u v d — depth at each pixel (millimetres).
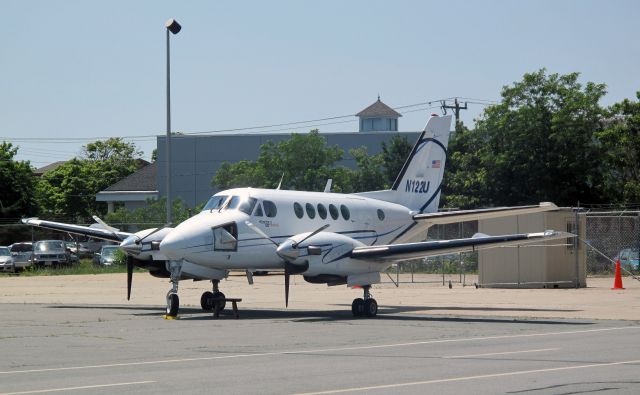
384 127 138500
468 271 63438
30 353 20844
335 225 36219
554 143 75750
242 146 113750
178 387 15555
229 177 89062
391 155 90750
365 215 37656
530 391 14805
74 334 25484
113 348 21859
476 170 81375
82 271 69375
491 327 27266
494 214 35094
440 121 42281
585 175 74750
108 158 158250
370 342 23078
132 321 29969
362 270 32750
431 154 42000
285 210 34312
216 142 114625
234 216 32719
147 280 60438
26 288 51219
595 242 67188
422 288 49438
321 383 15883
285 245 31156
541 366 17859
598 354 19812
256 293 46750
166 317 31234
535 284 47750
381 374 16922
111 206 122875
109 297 43750
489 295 42906
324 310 35750
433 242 31781
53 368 18156
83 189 132250
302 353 20625
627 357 19266
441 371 17250
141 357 20000
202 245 31469
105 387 15578
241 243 32531
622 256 62219
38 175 161000
